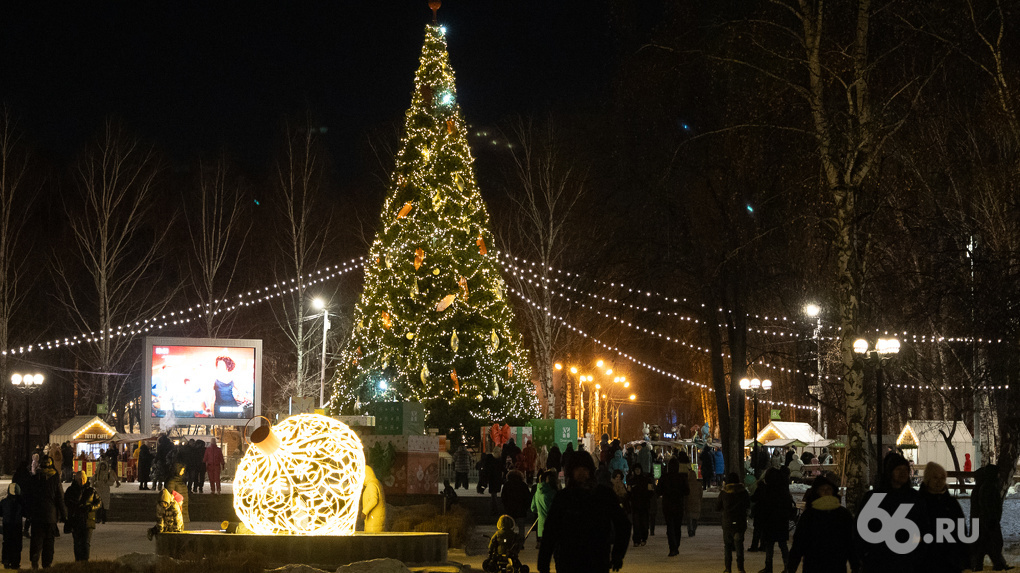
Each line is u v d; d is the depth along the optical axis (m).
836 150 20.78
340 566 15.07
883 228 23.47
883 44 21.81
